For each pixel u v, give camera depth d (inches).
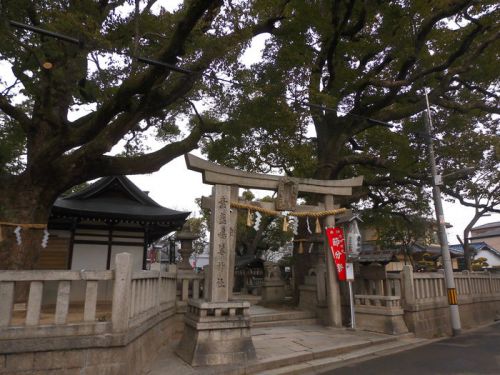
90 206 619.8
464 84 716.7
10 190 375.9
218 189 346.3
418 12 544.7
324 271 521.7
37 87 438.0
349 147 828.0
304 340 388.5
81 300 522.6
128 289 237.3
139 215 609.6
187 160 383.2
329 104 532.7
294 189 432.8
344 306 500.7
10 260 356.2
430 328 465.1
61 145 369.1
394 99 667.4
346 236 482.0
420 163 695.1
